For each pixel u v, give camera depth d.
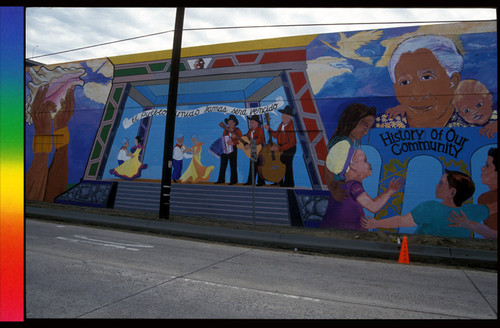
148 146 15.75
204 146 14.84
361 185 12.66
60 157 17.53
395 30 12.55
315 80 13.41
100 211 15.16
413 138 12.20
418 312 5.17
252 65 14.31
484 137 11.52
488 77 11.58
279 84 13.88
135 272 6.74
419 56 12.24
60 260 7.36
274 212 13.58
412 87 12.27
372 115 12.66
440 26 12.06
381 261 9.24
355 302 5.55
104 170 16.55
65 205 16.73
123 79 16.52
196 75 15.14
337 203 12.88
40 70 18.28
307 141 13.38
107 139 16.61
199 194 14.72
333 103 13.15
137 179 15.82
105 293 5.42
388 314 5.04
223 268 7.47
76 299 5.10
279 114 13.80
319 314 4.93
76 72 17.52
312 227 13.05
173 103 13.55
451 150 11.82
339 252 10.12
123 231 11.94
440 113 11.97
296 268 7.85
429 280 7.26
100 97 16.92
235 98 14.50
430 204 11.94
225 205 14.28
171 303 5.12
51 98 17.94
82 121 17.22
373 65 12.74
